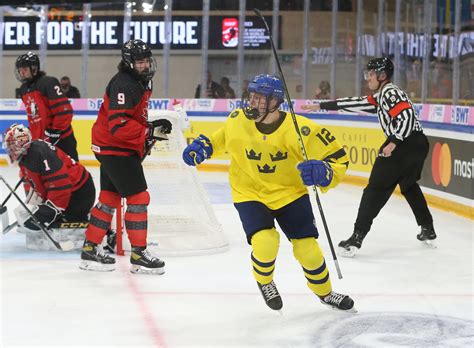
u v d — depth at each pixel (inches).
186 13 1145.4
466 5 715.4
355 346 307.4
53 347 300.7
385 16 946.1
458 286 408.5
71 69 1190.3
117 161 413.1
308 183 310.2
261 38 1123.9
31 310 353.1
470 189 619.8
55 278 414.0
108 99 413.4
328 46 1090.7
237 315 348.2
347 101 486.9
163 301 370.9
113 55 1183.6
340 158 322.3
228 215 633.6
